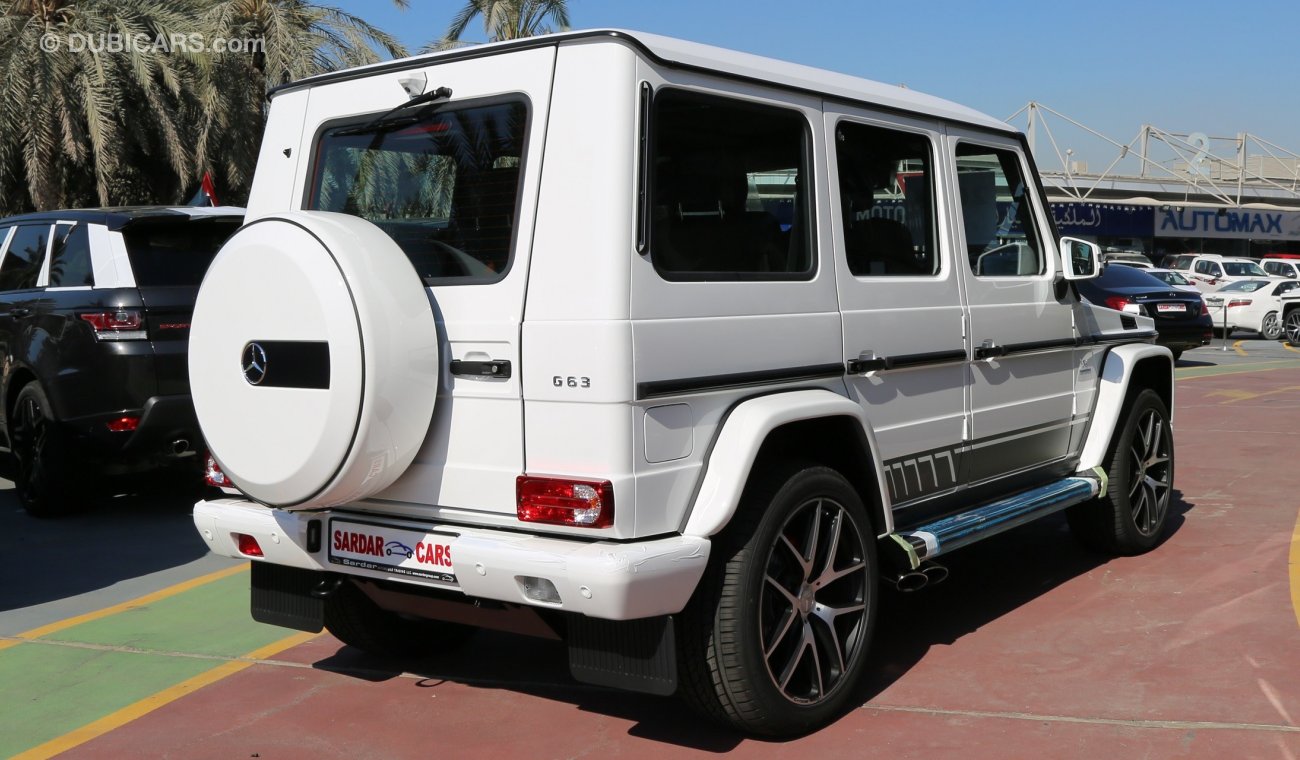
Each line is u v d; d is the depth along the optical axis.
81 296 7.48
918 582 4.43
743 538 3.76
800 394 4.01
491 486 3.67
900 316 4.56
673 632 3.54
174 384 7.43
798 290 4.09
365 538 3.91
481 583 3.58
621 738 4.04
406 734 4.14
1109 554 6.29
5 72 16.44
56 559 6.80
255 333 3.72
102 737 4.20
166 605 5.84
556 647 5.08
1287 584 5.62
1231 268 30.31
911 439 4.64
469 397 3.70
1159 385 6.64
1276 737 3.87
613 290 3.46
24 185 18.12
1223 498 7.73
